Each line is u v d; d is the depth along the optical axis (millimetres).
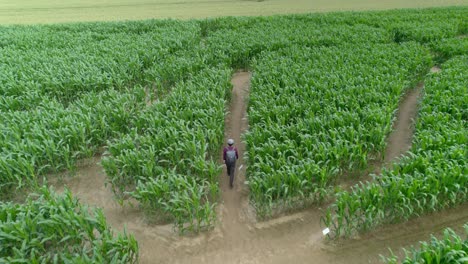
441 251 6781
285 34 24594
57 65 19250
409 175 8961
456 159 9828
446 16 28969
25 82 16828
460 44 20750
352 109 13016
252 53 21781
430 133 11156
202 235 9406
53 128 12445
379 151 11820
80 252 8219
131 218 10078
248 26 29219
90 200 10828
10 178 10516
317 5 43719
